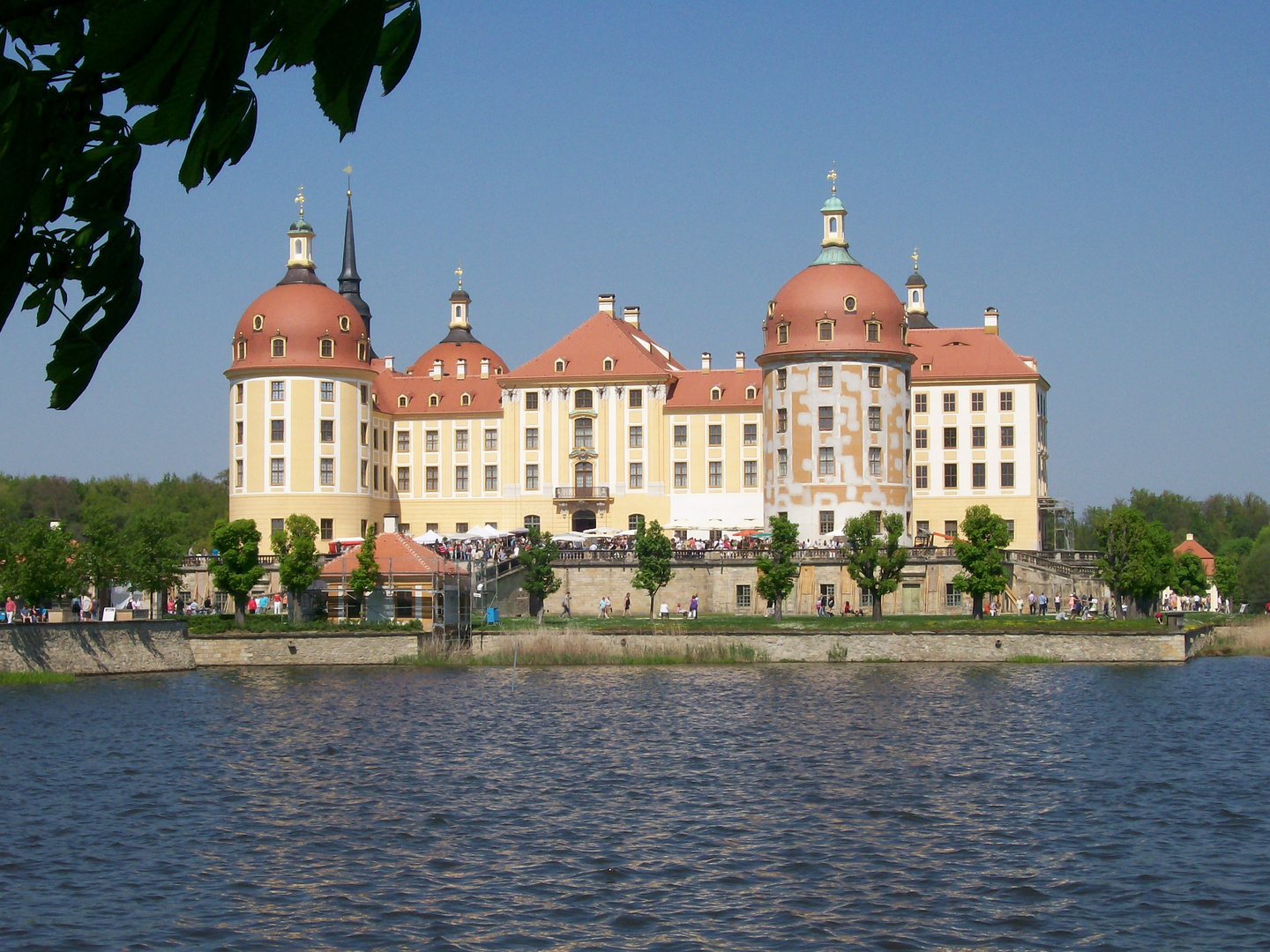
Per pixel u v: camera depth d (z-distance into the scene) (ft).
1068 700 255.29
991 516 355.97
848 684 283.18
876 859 128.88
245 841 137.59
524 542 420.77
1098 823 144.87
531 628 354.74
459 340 600.39
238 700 261.24
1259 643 372.38
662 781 170.91
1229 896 115.03
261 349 451.53
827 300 421.18
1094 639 332.80
